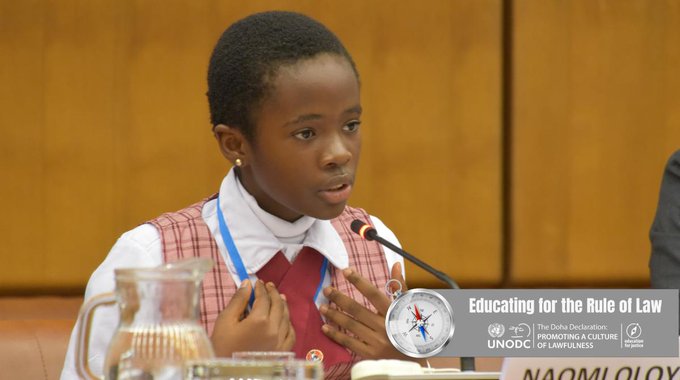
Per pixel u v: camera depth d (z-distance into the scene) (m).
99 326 4.27
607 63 9.07
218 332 3.85
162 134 8.26
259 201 4.50
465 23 8.82
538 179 8.96
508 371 3.15
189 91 8.30
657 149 9.16
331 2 8.59
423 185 8.74
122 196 8.20
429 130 8.76
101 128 8.18
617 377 3.23
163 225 4.59
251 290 4.06
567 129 9.01
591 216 9.05
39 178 8.09
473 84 8.83
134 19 8.23
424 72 8.75
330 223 4.92
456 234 8.80
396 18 8.70
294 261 4.55
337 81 4.05
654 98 9.16
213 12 8.35
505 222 8.98
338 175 4.08
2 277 8.03
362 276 4.42
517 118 8.92
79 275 8.14
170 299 2.90
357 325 4.18
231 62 4.22
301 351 4.35
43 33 8.10
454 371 3.38
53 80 8.12
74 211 8.15
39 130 8.09
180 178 8.27
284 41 4.11
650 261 6.30
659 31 9.16
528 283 8.98
